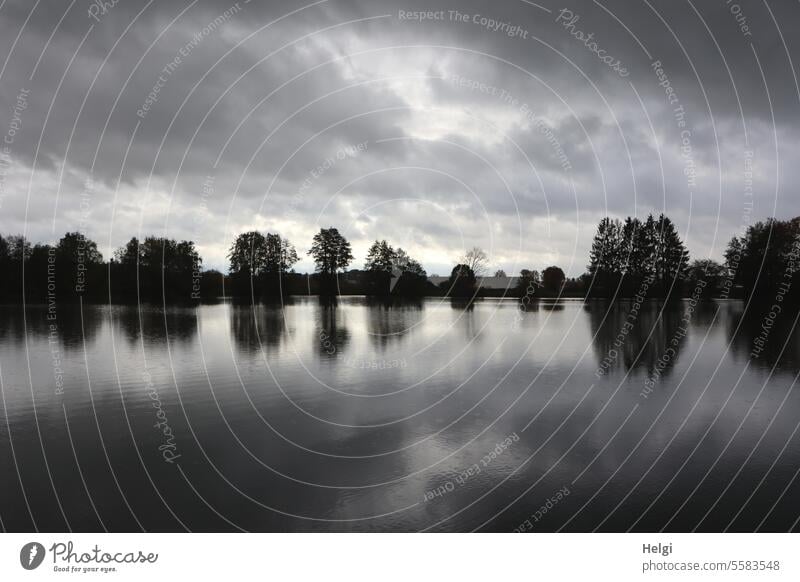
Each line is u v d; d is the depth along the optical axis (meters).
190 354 17.23
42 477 7.11
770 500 6.36
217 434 8.95
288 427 9.34
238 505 6.30
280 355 17.12
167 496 6.55
